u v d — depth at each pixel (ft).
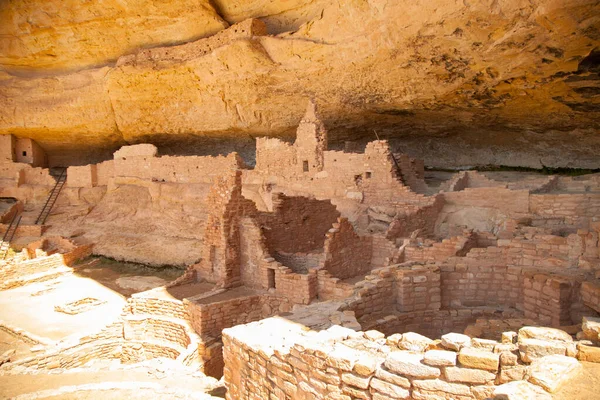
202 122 70.18
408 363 13.96
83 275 61.98
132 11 62.03
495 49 37.35
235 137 75.36
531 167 61.72
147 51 64.69
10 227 76.95
